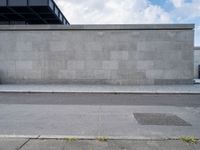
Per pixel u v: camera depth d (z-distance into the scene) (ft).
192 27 48.96
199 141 14.80
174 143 14.48
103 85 47.67
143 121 20.38
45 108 25.95
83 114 22.94
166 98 33.94
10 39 50.42
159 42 49.39
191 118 21.63
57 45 50.01
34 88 42.42
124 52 49.65
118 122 19.95
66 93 38.47
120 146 13.98
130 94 37.83
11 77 50.42
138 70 49.49
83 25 49.47
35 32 50.19
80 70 49.85
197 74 71.26
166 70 49.47
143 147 13.82
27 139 15.15
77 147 13.80
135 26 49.29
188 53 49.34
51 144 14.28
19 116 22.04
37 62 50.16
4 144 14.23
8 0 58.95
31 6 59.06
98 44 49.67
